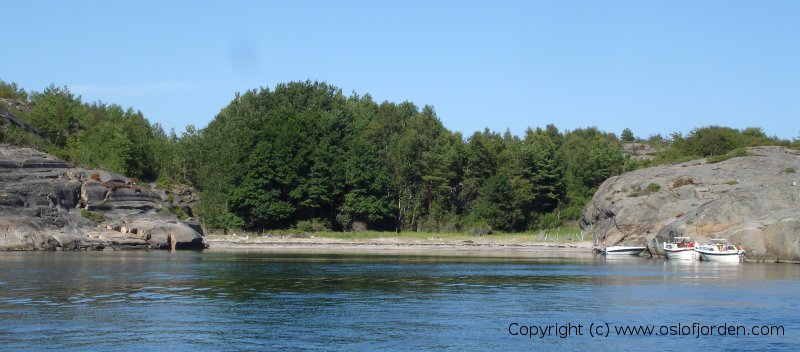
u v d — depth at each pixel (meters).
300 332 33.84
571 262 82.88
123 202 102.62
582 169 156.12
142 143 142.88
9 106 161.25
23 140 110.62
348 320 37.09
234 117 161.88
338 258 86.12
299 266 70.81
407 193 145.12
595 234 115.75
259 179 134.00
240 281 54.47
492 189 140.50
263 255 91.44
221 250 104.25
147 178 143.75
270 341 31.80
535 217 146.50
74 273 58.72
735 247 84.69
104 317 37.06
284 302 43.19
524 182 146.25
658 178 112.06
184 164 154.38
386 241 125.25
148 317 37.28
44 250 89.44
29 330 33.41
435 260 83.62
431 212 144.88
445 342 32.06
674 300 45.53
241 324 35.62
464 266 73.38
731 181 104.75
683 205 102.06
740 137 154.75
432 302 43.75
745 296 47.84
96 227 97.38
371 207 137.50
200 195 139.75
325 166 137.25
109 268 64.06
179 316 37.69
